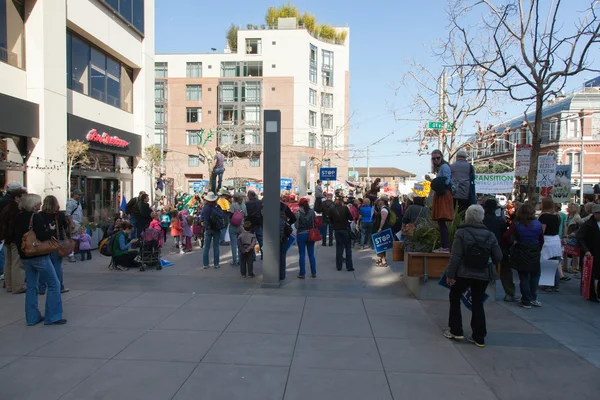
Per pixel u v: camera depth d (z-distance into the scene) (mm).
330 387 4281
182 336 5680
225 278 9398
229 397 4066
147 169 19750
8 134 11977
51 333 5762
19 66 12586
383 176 106000
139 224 12031
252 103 56344
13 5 12359
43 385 4270
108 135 16641
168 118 56719
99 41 16000
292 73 56812
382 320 6453
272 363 4840
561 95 11750
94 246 13734
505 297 7746
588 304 7574
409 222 9789
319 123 59125
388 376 4543
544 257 8211
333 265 11172
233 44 66438
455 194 8133
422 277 7652
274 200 8453
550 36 9461
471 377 4547
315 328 6059
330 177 22500
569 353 5258
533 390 4273
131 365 4750
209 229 10453
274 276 8531
